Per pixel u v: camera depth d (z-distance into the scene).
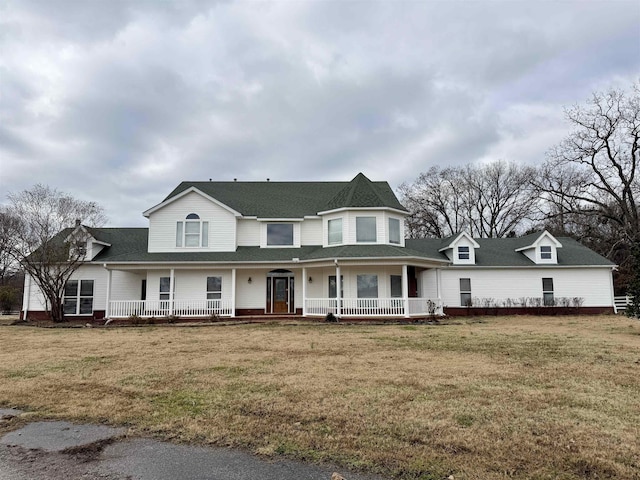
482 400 6.12
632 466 3.92
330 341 12.82
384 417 5.41
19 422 5.46
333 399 6.25
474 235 48.47
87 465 4.12
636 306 15.86
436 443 4.53
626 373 7.93
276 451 4.39
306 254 22.45
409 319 19.66
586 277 26.27
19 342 13.27
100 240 24.14
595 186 36.91
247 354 10.47
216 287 22.53
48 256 21.17
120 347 11.91
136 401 6.30
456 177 48.56
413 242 29.34
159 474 3.90
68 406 6.11
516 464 3.98
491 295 26.11
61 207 22.69
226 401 6.22
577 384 7.06
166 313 21.14
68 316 23.12
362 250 21.02
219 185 26.91
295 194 26.44
